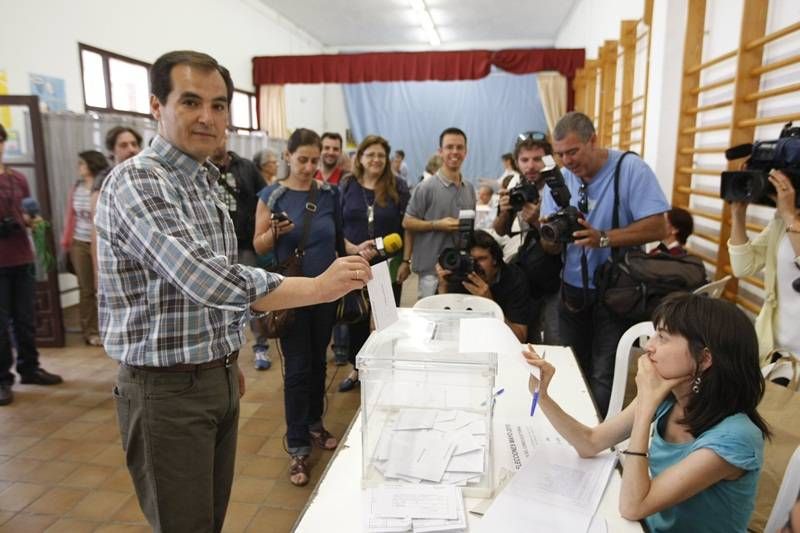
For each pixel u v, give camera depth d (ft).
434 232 9.19
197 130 3.80
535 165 7.99
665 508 3.10
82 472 7.29
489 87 29.86
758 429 3.30
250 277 3.39
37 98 10.93
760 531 4.38
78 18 14.67
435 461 3.45
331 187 7.62
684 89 9.05
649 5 10.21
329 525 3.01
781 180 5.31
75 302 14.89
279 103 25.16
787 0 6.45
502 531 2.97
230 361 4.21
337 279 3.48
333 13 25.72
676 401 3.63
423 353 3.40
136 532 6.15
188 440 3.96
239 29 23.30
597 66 16.51
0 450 7.81
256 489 6.95
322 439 7.73
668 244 7.65
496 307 5.44
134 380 3.87
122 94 16.70
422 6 24.02
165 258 3.33
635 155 6.61
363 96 31.24
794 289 5.42
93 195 11.05
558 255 7.57
